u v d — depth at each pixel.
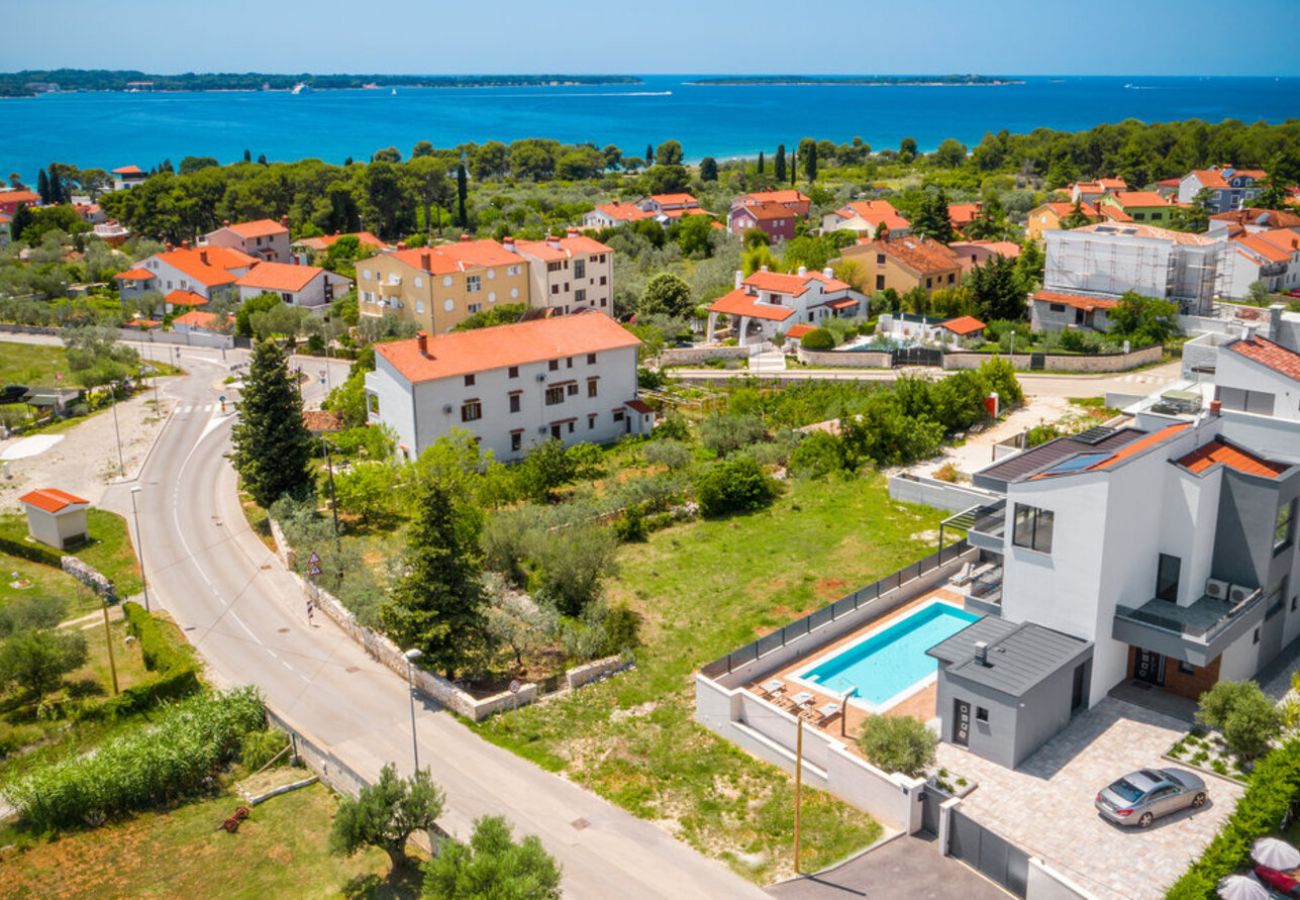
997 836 35.66
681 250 177.00
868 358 104.81
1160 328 102.88
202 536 72.12
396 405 80.44
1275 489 44.66
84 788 42.22
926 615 55.66
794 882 36.50
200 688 51.62
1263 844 33.47
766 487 73.81
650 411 91.31
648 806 41.28
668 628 55.84
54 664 51.28
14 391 105.38
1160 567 46.75
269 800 43.59
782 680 49.28
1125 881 34.94
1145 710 44.81
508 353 83.69
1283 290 126.00
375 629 55.38
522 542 60.84
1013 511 45.69
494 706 48.62
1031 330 111.00
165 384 112.38
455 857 34.19
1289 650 49.69
